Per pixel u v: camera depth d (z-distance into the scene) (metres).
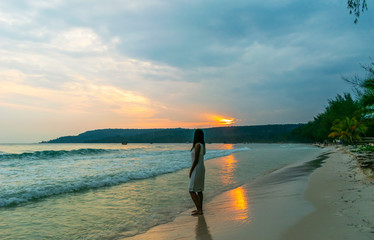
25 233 4.16
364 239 2.88
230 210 5.11
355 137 38.41
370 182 6.61
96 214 5.28
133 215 5.20
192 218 4.79
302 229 3.44
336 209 4.30
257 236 3.36
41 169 13.57
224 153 31.83
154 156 25.86
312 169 11.75
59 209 5.69
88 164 16.66
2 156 20.48
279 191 6.80
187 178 10.62
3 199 6.32
